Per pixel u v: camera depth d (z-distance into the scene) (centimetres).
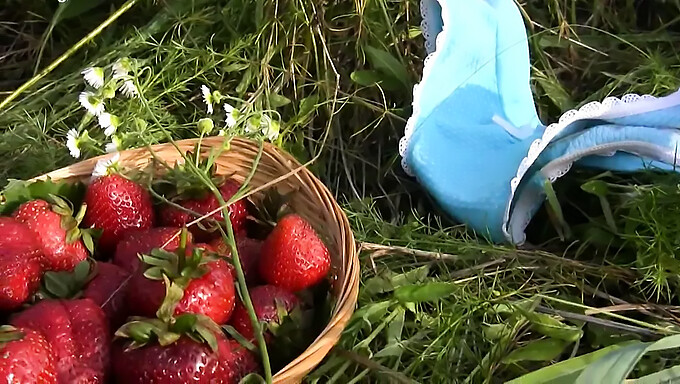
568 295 100
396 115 120
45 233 86
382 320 95
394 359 92
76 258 88
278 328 79
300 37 126
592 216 108
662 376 77
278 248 84
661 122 100
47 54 140
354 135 120
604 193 103
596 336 93
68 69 135
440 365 90
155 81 125
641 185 106
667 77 120
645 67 123
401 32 127
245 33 130
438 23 114
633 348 76
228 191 94
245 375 74
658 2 139
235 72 128
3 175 118
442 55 110
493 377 90
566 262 101
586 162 106
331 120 119
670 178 104
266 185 90
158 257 75
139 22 138
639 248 99
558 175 101
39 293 82
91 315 76
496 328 93
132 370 72
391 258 104
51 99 131
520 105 114
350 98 123
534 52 130
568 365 79
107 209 91
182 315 71
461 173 108
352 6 126
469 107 113
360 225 108
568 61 132
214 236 93
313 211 93
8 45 146
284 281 84
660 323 94
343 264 83
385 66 122
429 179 109
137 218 92
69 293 82
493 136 110
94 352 74
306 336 81
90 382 74
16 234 84
